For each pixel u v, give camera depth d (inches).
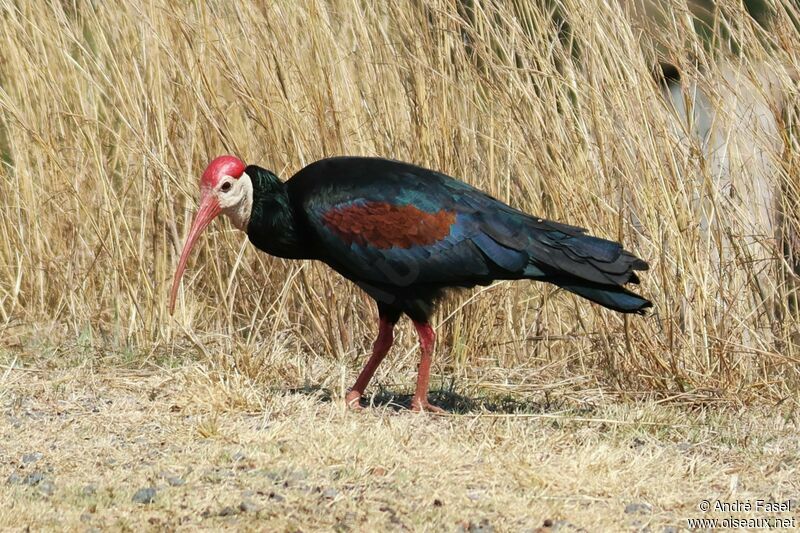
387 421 391.5
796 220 463.2
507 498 317.1
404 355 495.5
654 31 483.2
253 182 410.6
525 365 499.2
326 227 402.0
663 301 465.1
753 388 456.1
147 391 424.2
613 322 476.1
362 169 408.2
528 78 478.6
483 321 503.2
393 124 493.0
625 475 340.2
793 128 470.6
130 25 511.2
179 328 499.5
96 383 435.2
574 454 356.8
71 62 515.2
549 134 478.0
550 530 296.0
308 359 486.3
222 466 338.0
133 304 494.9
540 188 490.6
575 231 394.9
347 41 504.1
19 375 442.3
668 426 402.9
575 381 473.1
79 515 297.0
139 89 500.7
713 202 462.0
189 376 430.3
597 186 474.6
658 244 459.8
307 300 506.6
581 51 477.7
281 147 493.4
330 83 488.1
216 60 496.4
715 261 469.7
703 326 458.3
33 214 520.7
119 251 495.5
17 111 494.3
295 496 313.0
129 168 525.7
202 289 525.3
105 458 347.3
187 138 508.7
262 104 490.9
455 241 395.9
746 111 473.1
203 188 409.7
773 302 472.1
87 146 519.5
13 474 331.6
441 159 485.7
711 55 472.1
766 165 474.0
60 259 525.7
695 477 345.7
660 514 313.4
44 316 518.9
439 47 480.7
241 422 382.0
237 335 490.6
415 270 399.5
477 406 434.0
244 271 519.5
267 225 410.0
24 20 518.3
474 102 492.1
